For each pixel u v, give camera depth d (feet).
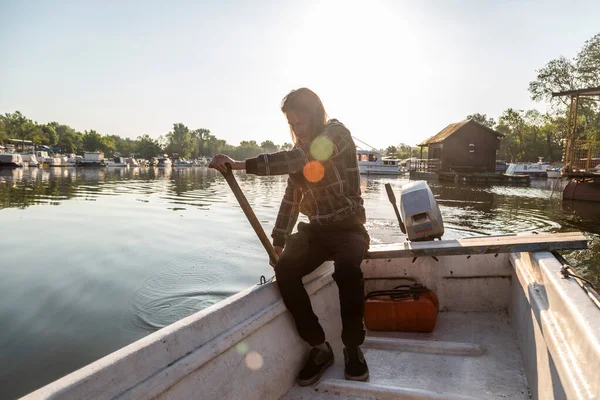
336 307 7.54
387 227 28.60
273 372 5.33
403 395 5.08
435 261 8.45
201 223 30.25
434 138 127.13
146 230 27.37
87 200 46.01
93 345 11.35
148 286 16.11
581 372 3.22
